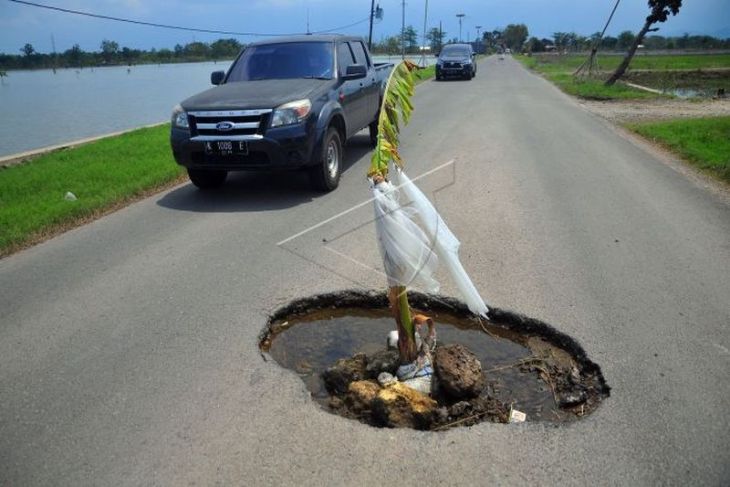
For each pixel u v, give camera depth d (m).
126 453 2.76
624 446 2.73
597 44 25.42
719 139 9.69
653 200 6.49
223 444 2.79
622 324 3.81
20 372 3.44
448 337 3.88
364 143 10.55
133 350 3.64
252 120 6.39
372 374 3.34
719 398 3.06
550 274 4.58
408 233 3.05
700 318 3.87
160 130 12.80
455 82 24.69
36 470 2.67
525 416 3.06
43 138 12.57
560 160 8.54
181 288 4.50
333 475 2.59
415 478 2.57
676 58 46.75
